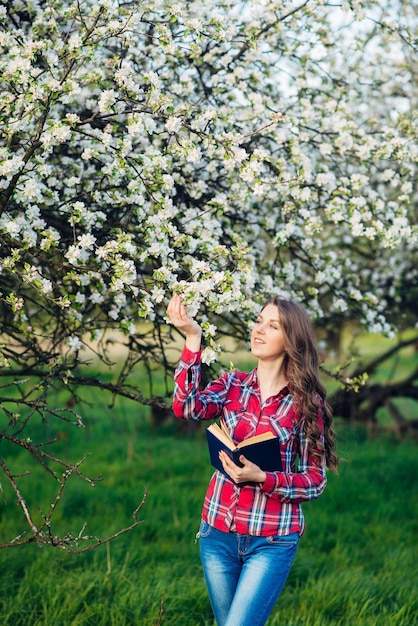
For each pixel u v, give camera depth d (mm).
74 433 9555
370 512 6477
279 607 4406
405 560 5184
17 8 3693
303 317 2812
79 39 3084
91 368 9602
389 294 7164
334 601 4402
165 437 9812
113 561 4918
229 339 5270
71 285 3633
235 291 3191
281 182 3572
